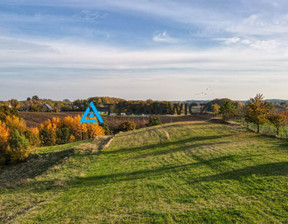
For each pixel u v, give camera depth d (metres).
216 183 14.95
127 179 18.75
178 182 16.19
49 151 36.94
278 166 16.66
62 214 12.91
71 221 11.80
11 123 45.00
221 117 57.12
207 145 27.83
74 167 25.70
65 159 29.59
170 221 10.38
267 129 38.62
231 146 25.47
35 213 13.58
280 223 9.34
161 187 15.51
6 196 18.52
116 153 30.25
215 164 19.45
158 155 26.38
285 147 22.73
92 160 27.78
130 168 22.23
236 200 11.97
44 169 28.20
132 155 28.30
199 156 23.08
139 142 36.12
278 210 10.45
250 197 12.17
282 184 13.30
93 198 15.05
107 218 11.52
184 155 24.59
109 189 16.52
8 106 60.31
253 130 36.22
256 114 33.94
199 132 38.38
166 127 47.88
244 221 9.72
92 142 39.16
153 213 11.37
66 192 17.41
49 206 14.59
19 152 34.09
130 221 10.81
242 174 15.95
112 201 14.02
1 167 33.53
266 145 24.41
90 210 12.99
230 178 15.59
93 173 22.16
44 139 53.41
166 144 32.50
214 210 10.95
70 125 62.84
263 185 13.55
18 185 21.44
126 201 13.73
